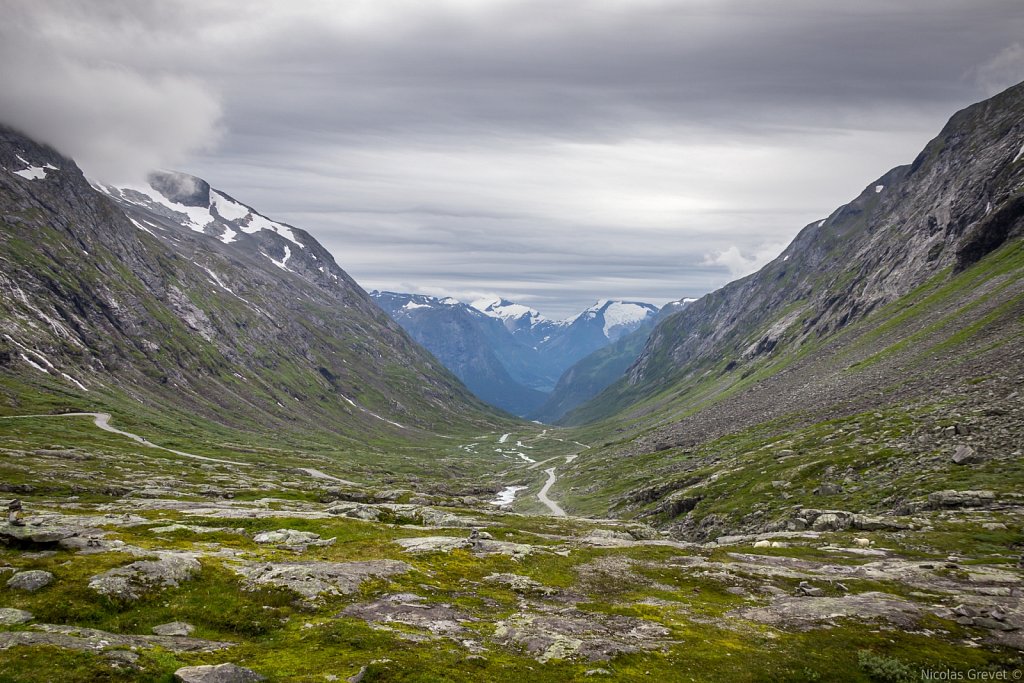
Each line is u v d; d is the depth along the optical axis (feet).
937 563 190.29
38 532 163.12
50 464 458.09
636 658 118.73
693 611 155.84
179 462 572.10
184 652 111.34
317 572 166.71
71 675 92.27
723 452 538.06
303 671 104.27
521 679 107.24
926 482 286.25
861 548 224.12
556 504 581.94
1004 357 419.74
